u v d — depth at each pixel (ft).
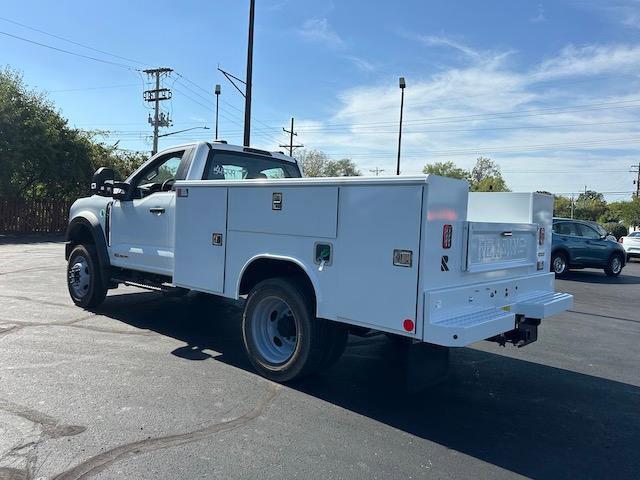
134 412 13.55
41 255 51.47
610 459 12.21
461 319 13.11
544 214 18.20
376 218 13.39
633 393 17.12
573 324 28.89
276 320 17.07
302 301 15.55
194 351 19.43
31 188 92.12
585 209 310.24
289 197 15.52
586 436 13.53
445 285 13.20
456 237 13.43
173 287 21.95
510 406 15.53
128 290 32.01
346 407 14.74
